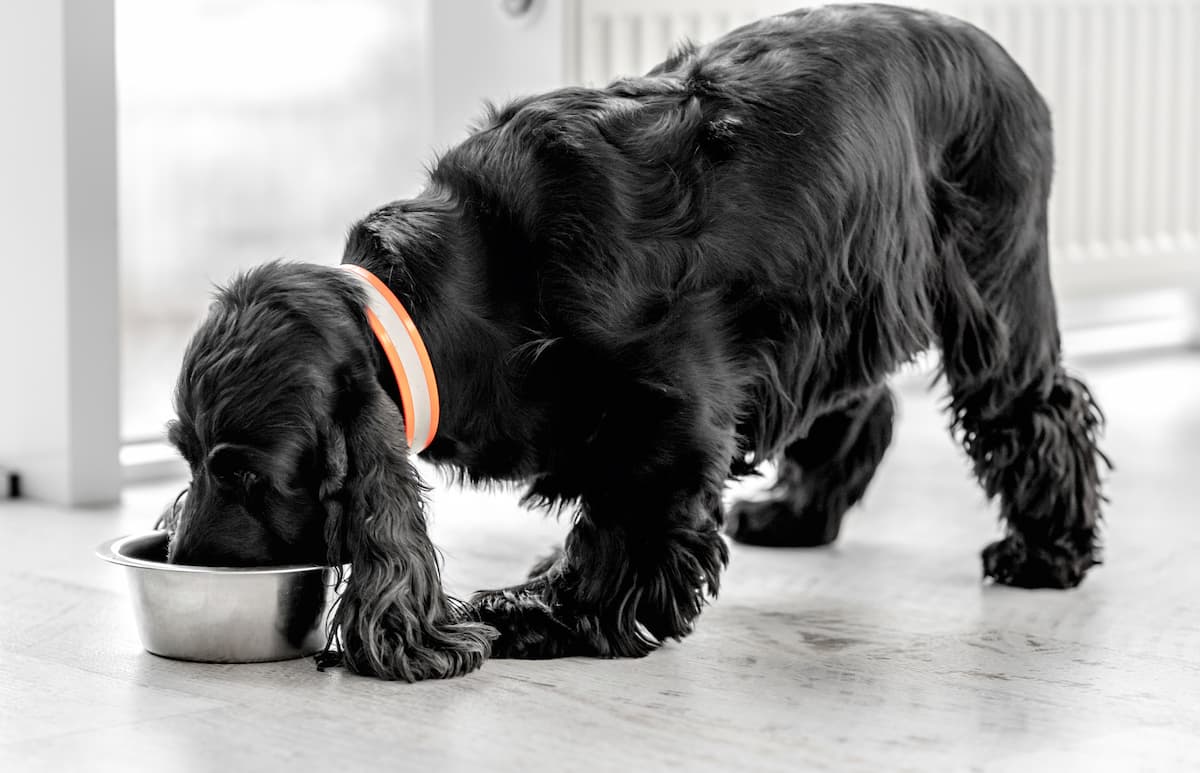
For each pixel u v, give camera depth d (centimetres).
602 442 209
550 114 216
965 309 245
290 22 594
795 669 209
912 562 276
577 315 204
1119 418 423
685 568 214
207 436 191
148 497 330
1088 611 242
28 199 316
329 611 209
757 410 223
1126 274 466
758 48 233
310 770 167
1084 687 202
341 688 196
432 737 178
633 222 209
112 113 311
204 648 205
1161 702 195
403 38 596
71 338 313
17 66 312
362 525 195
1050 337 256
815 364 228
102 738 177
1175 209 479
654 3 357
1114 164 461
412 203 212
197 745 175
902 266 235
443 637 203
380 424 195
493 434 207
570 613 215
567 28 346
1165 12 466
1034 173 249
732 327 217
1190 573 268
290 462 190
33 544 283
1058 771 170
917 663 213
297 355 190
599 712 188
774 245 218
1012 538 261
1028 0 433
